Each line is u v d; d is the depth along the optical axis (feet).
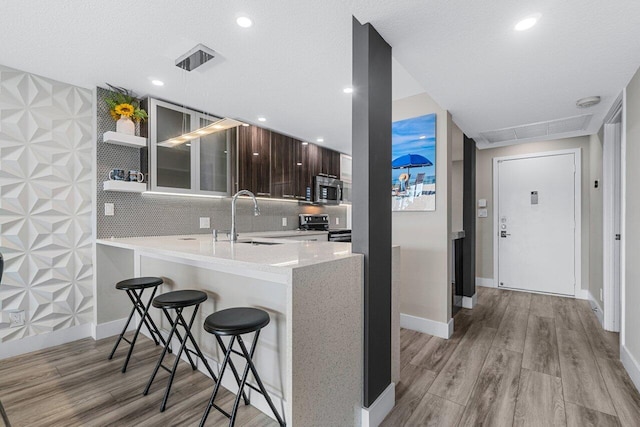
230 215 12.13
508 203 15.10
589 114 9.74
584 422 5.33
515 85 7.70
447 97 8.45
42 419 5.27
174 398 5.89
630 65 6.64
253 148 12.19
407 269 9.74
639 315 6.48
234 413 4.75
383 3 4.82
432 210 9.29
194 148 10.25
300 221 15.55
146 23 5.65
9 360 7.32
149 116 9.15
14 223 7.50
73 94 8.45
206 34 6.00
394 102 10.01
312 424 4.30
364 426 5.17
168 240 8.33
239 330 4.39
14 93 7.47
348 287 4.96
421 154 9.51
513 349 8.21
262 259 4.71
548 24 5.29
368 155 5.18
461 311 11.60
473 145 12.59
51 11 5.31
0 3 5.07
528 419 5.41
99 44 6.39
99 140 8.60
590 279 12.64
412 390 6.30
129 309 9.27
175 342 7.67
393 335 6.41
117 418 5.31
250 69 7.49
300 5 5.07
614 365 7.32
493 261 15.47
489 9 4.92
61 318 8.29
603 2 4.73
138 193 9.41
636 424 5.28
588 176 13.21
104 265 8.75
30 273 7.76
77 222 8.51
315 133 13.41
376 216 5.42
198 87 8.61
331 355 4.63
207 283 6.75
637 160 6.75
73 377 6.60
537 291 14.38
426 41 5.82
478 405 5.80
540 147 14.30
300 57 6.90
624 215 7.45
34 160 7.77
